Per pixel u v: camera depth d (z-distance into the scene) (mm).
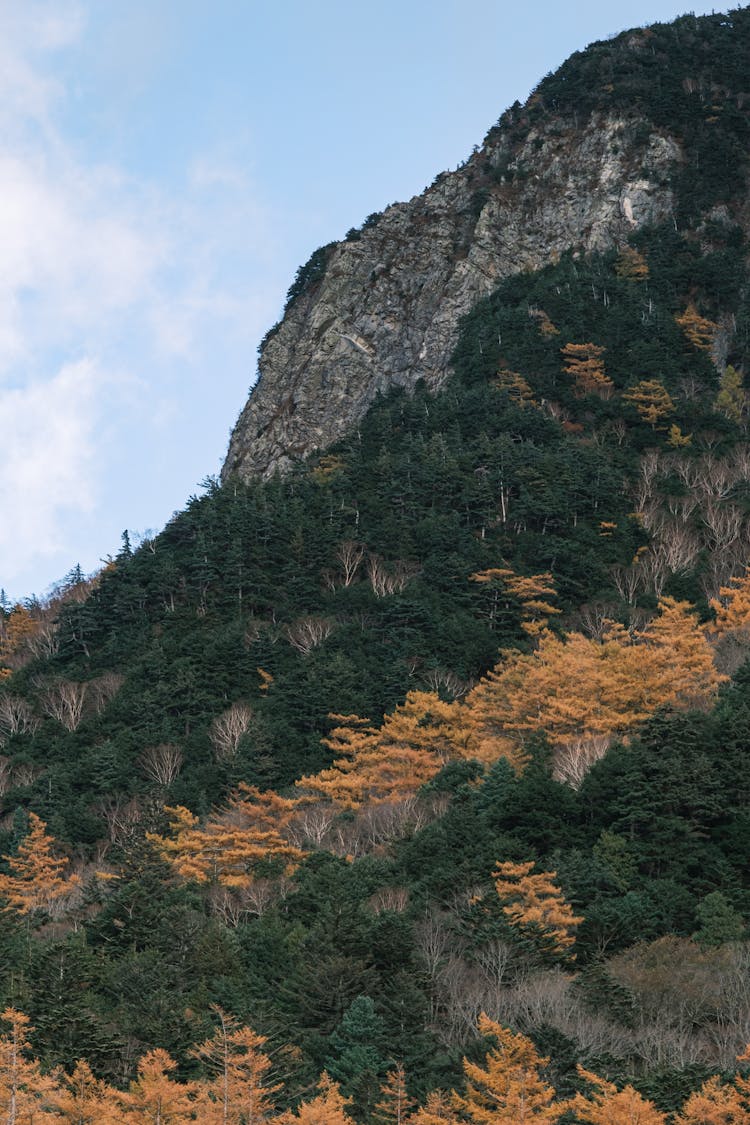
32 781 105062
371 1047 51375
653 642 104125
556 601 121688
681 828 70250
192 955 62062
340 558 128125
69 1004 54000
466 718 96000
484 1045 48812
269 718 105688
